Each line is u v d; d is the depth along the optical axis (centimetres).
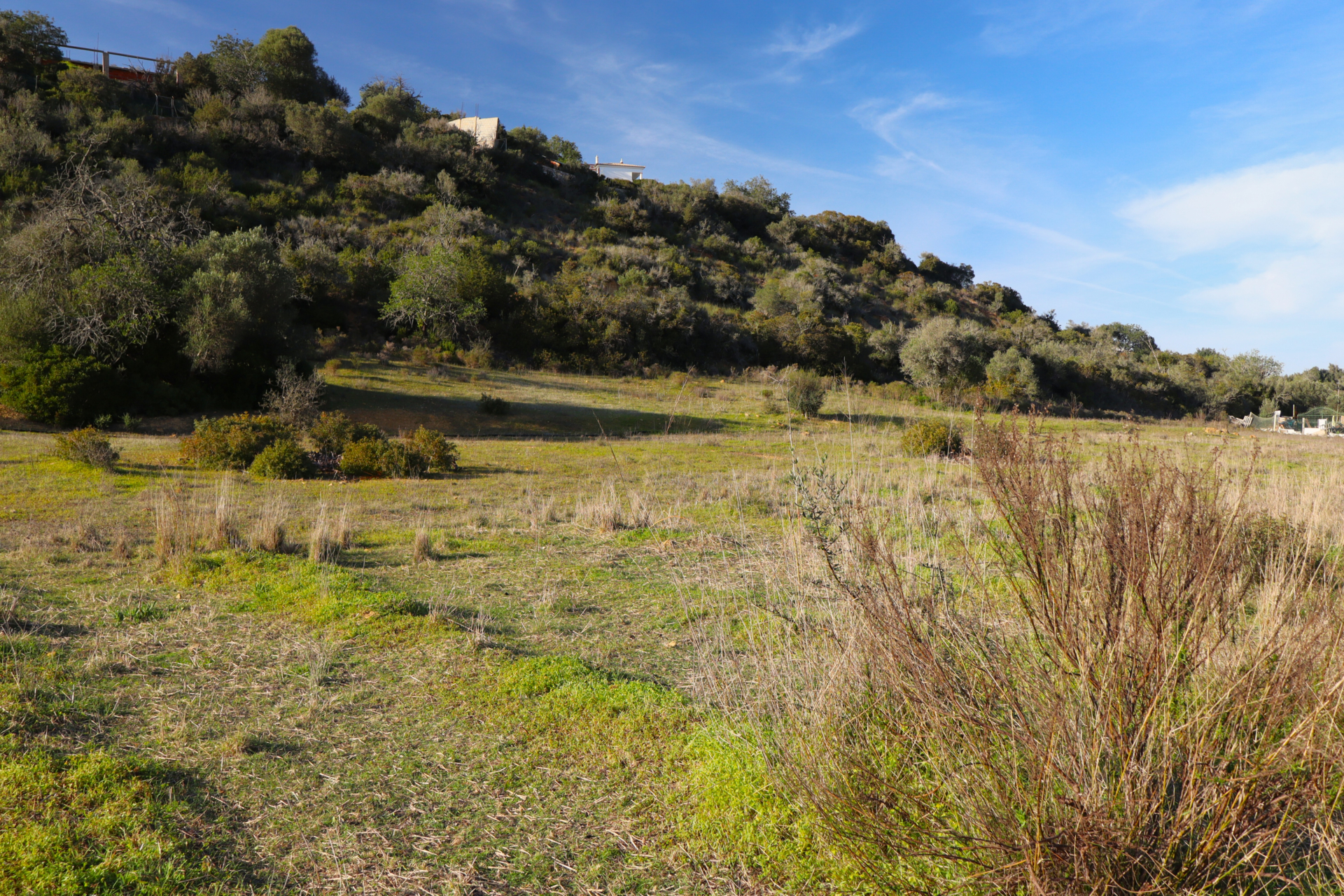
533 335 4434
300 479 1588
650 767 322
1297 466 909
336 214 5591
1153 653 202
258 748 343
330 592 596
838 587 284
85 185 2675
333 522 996
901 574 299
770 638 375
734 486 1131
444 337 4188
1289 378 3622
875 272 7900
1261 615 238
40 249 2484
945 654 245
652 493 1223
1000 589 304
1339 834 210
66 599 586
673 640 499
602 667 447
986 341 4903
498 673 432
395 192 6103
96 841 263
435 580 679
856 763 245
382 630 511
